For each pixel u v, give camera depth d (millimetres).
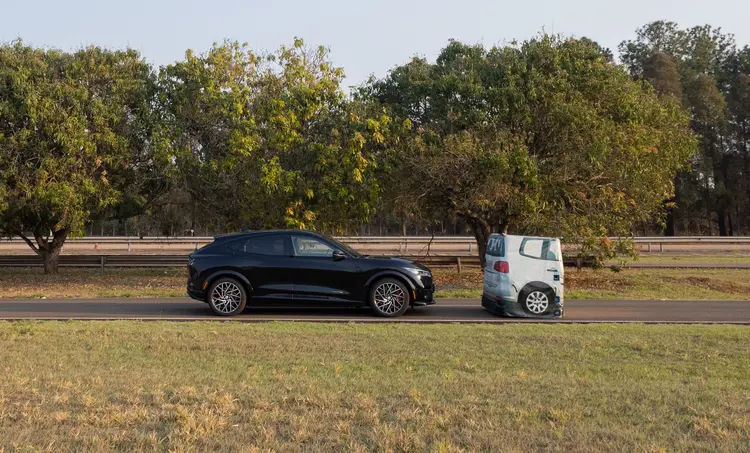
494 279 12898
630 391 6215
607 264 26906
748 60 62469
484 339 9406
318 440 4676
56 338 9109
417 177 20531
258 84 21562
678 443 4652
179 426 4953
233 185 21203
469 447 4555
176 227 25500
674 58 59688
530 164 18172
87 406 5438
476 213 22125
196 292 12680
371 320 12008
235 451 4422
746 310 14406
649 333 10188
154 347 8516
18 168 19797
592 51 20672
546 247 12695
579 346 8914
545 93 19000
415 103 21875
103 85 21641
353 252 12891
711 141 58938
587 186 19906
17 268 26094
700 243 38969
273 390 6102
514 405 5637
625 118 19781
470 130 19578
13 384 6188
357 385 6340
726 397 6051
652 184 20312
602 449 4523
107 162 20938
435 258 24891
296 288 12586
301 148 19875
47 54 21375
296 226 19328
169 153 20719
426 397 5863
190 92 21297
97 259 25484
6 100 19891
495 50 21625
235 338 9297
